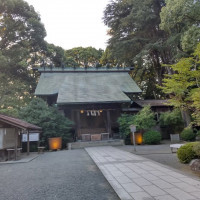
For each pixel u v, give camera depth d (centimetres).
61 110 1688
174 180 437
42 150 1212
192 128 1630
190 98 702
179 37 1446
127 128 1477
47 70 2266
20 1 2134
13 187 457
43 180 510
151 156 840
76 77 2198
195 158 636
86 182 472
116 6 2180
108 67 2427
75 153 1086
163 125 1789
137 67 2442
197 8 1073
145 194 354
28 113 1419
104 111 1894
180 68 675
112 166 631
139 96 2844
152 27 2078
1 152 901
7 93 2009
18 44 2297
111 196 366
